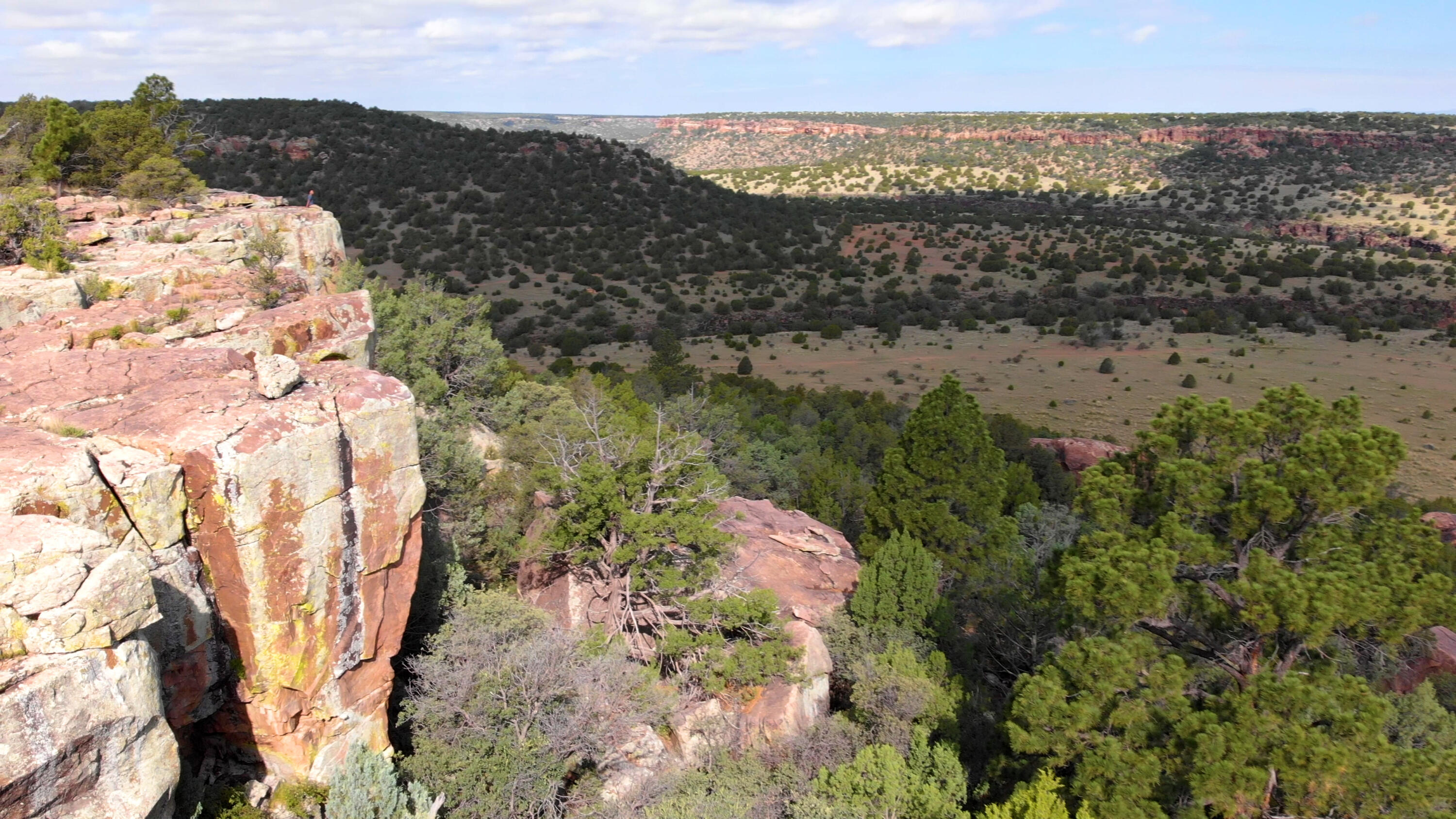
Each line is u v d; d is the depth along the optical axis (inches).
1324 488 591.2
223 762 441.7
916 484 1155.3
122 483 374.9
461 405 1167.0
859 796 614.5
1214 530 659.4
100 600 300.7
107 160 1270.9
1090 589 616.1
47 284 744.3
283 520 416.2
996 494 1149.1
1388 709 522.6
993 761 683.4
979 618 1026.7
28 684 277.1
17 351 569.9
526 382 1412.4
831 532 1153.4
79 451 372.5
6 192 930.1
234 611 414.0
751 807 598.2
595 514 796.0
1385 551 588.7
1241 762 509.0
